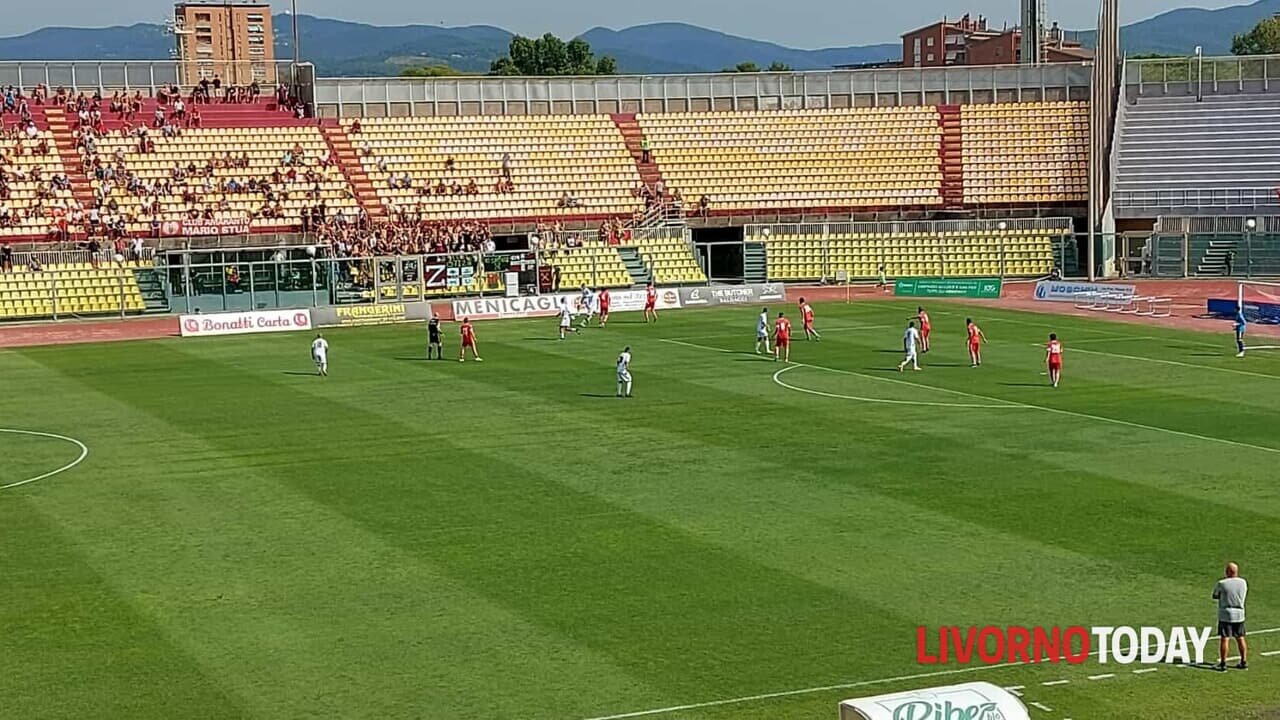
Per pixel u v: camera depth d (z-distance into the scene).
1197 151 101.00
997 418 48.97
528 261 89.56
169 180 93.94
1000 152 104.88
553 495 38.94
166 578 32.03
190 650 27.53
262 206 93.94
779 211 102.06
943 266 97.25
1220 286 91.56
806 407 51.41
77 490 40.38
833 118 107.62
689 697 25.11
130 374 62.12
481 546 34.19
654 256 94.81
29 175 91.38
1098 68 95.94
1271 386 55.19
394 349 69.00
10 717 24.50
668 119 107.00
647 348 67.88
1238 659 26.67
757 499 38.19
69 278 83.88
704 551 33.50
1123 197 100.19
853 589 30.64
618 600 30.12
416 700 25.05
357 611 29.62
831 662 26.64
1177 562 32.34
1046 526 35.25
